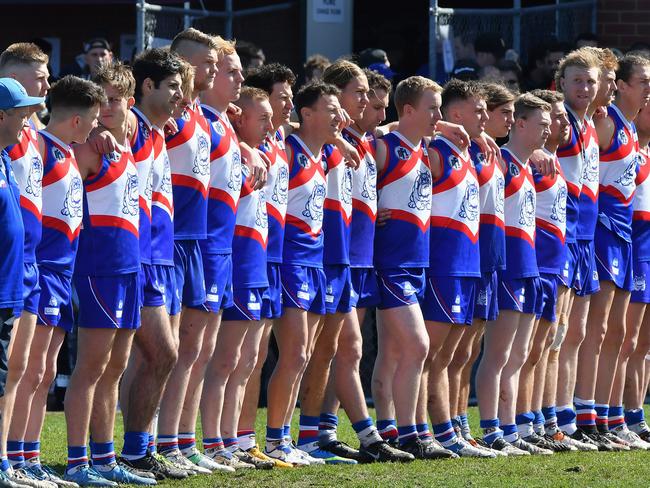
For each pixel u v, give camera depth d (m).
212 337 25.64
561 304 31.06
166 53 24.23
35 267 22.09
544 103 29.73
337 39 46.12
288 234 26.84
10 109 20.48
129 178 23.42
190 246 25.08
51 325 22.61
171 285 24.52
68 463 23.42
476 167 29.00
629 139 32.50
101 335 23.14
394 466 26.36
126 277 23.36
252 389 27.20
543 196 30.53
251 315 26.05
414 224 27.86
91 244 23.17
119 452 28.03
